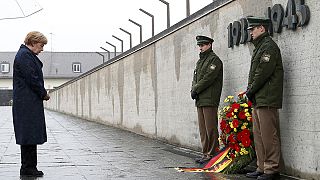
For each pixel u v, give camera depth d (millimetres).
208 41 8406
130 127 17078
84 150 10648
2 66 77250
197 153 10070
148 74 14531
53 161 8758
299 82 6559
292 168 6777
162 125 12977
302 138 6520
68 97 35594
